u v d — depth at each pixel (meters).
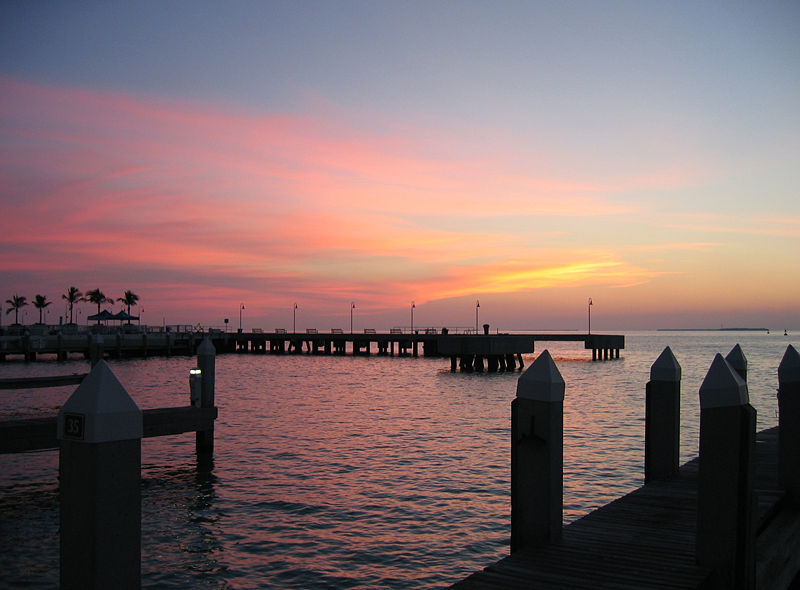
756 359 89.19
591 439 23.42
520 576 5.58
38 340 67.81
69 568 3.55
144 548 11.68
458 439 23.45
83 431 3.51
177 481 16.66
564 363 80.38
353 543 12.04
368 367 70.88
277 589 10.00
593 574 5.62
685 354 116.50
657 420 9.23
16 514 13.81
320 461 19.28
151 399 37.31
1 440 14.97
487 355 60.84
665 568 5.76
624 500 8.09
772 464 10.24
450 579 10.45
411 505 14.52
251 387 46.19
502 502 14.77
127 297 150.00
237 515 13.71
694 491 8.46
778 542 7.06
